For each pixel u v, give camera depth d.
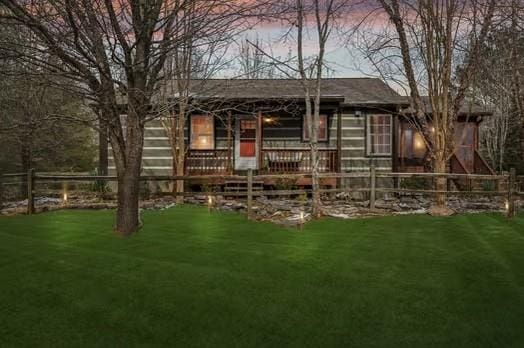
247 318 4.50
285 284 5.54
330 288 5.40
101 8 7.53
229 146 15.59
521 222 9.86
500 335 4.07
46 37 6.81
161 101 10.00
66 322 4.41
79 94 7.77
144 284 5.54
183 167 15.89
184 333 4.16
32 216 10.84
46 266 6.32
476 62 12.19
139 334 4.14
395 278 5.79
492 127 29.64
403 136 19.52
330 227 9.32
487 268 6.20
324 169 16.69
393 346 3.89
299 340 4.01
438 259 6.70
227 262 6.53
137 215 8.71
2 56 7.02
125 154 8.44
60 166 24.88
